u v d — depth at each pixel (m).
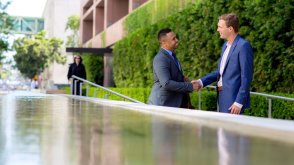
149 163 0.99
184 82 5.12
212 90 11.73
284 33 9.62
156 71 5.11
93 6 41.41
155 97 5.19
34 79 55.53
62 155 1.09
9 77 99.00
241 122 1.90
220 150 1.18
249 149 1.20
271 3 9.87
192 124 1.92
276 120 2.02
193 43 13.84
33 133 1.56
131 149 1.20
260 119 2.08
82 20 47.50
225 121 2.00
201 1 13.57
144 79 20.81
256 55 10.51
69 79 18.19
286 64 9.54
